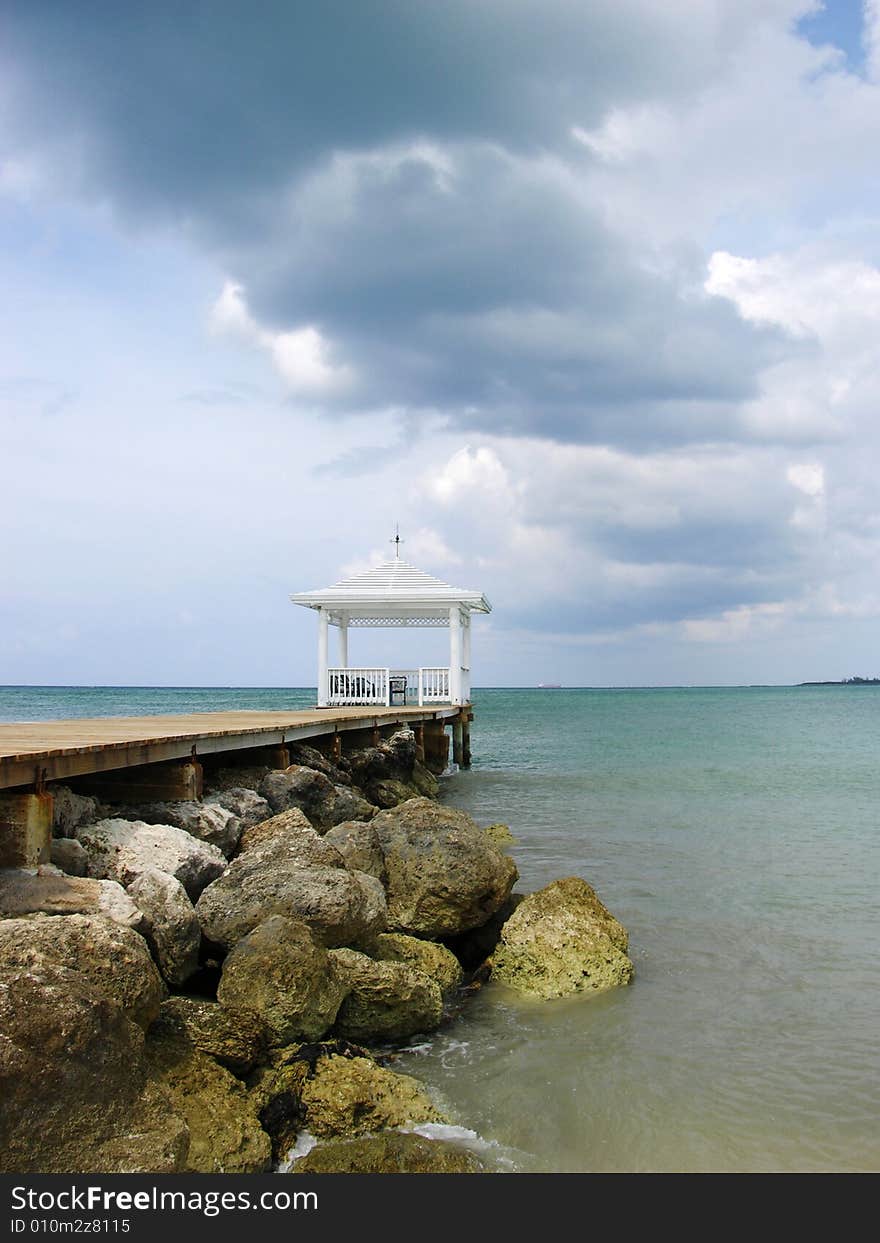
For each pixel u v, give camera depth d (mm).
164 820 10047
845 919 11742
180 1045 6359
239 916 7898
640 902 12516
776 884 13523
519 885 13359
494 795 23766
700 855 15578
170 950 7555
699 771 29844
